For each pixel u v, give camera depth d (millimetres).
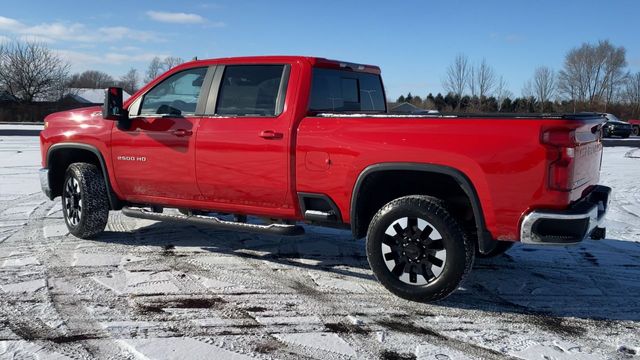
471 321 3877
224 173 4863
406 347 3443
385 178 4379
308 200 4605
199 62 5184
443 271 4012
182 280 4637
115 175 5578
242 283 4598
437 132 3965
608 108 55688
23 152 15859
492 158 3791
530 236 3752
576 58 56781
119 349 3340
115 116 5305
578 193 4004
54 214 7195
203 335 3561
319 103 4836
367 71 5625
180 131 5062
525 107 45625
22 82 50281
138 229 6434
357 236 4441
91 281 4551
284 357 3281
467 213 4477
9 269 4828
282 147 4539
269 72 4809
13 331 3566
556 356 3350
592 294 4469
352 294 4375
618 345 3514
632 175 12242
